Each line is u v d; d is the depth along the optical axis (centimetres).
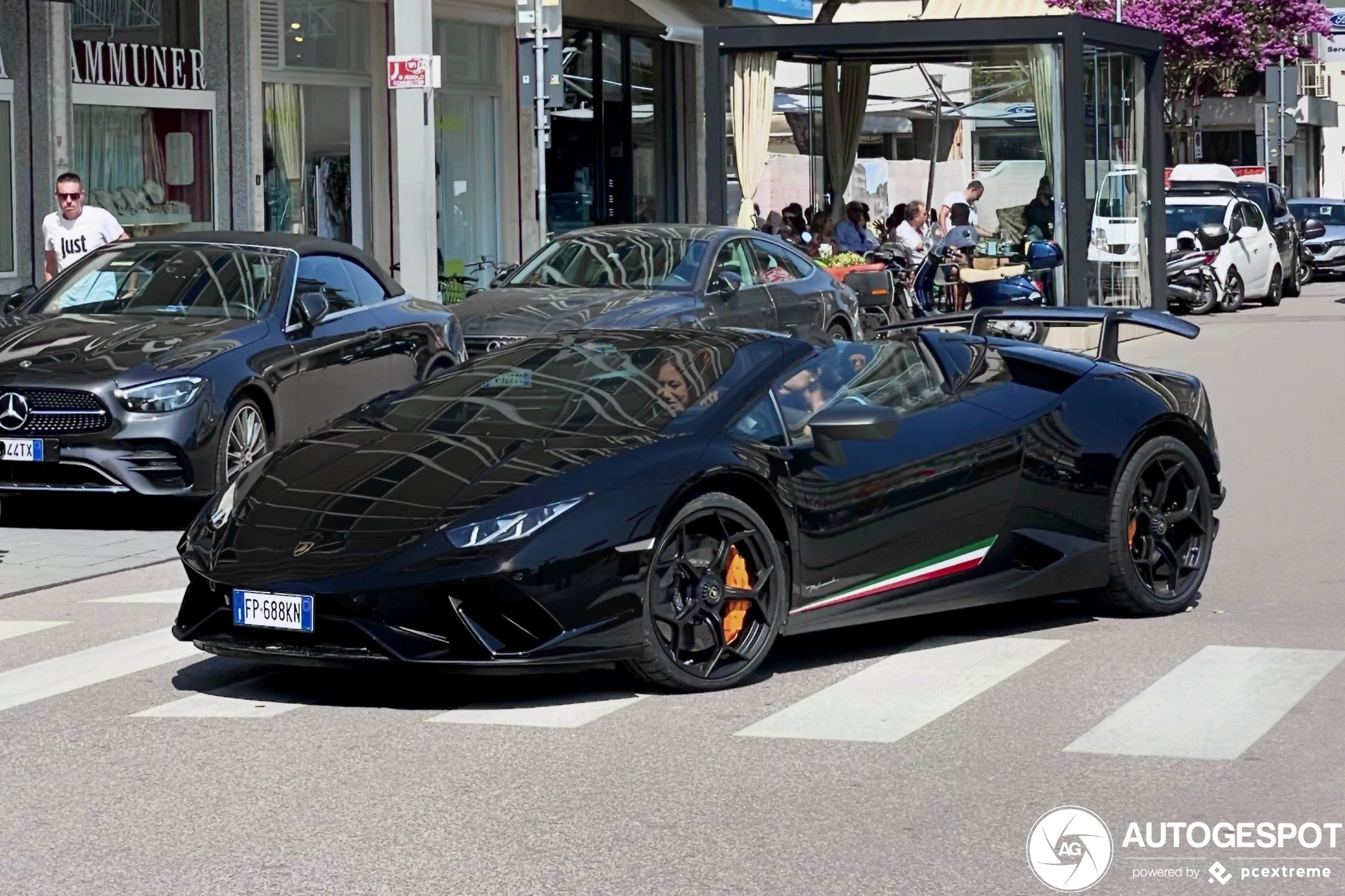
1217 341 2370
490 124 2489
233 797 563
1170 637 775
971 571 763
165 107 1895
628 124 2827
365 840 519
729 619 699
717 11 2575
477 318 1423
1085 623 806
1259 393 1730
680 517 674
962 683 700
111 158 1845
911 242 2338
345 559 657
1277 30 4331
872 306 2102
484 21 2438
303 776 585
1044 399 790
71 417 1062
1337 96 7050
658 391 729
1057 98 2133
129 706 688
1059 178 2141
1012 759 594
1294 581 890
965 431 760
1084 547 787
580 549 650
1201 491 829
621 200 2812
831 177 2453
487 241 2495
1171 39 4219
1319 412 1572
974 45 2156
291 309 1184
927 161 2322
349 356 1211
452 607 644
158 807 555
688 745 616
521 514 652
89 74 1802
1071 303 2134
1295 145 6575
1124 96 2348
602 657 659
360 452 720
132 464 1062
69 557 1011
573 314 1416
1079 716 647
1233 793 555
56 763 607
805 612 715
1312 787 560
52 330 1134
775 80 2356
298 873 491
